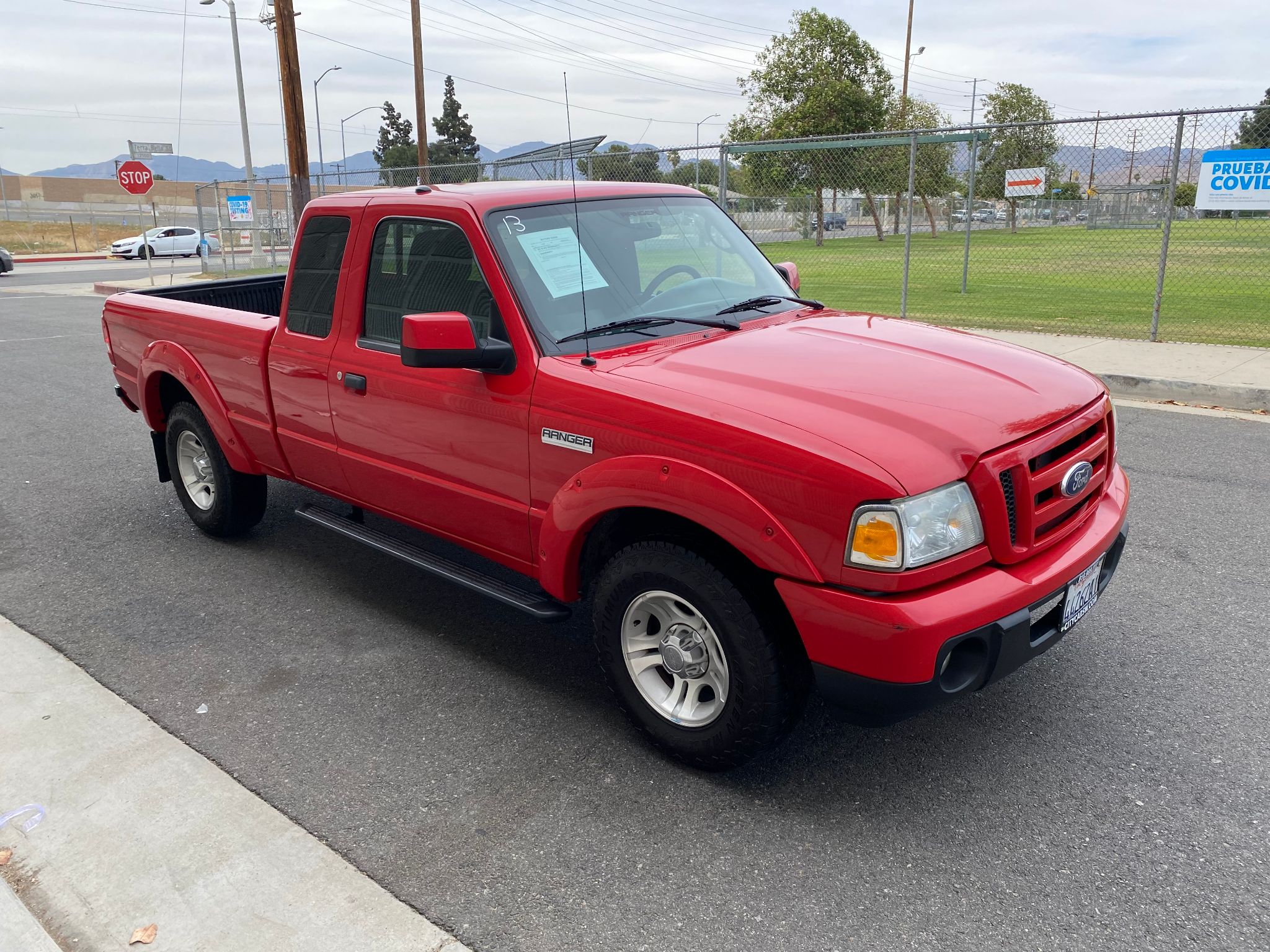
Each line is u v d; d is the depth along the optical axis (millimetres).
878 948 2492
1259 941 2469
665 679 3344
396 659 4160
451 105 87312
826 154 21812
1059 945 2479
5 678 4043
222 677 4031
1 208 65562
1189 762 3250
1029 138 22344
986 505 2807
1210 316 13125
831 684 2791
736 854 2867
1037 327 12141
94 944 2588
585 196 4008
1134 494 5898
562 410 3299
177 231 40688
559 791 3199
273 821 3078
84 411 9328
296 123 18969
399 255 3943
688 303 3947
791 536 2758
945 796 3109
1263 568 4773
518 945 2537
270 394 4664
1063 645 4070
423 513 4070
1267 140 9734
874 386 3086
